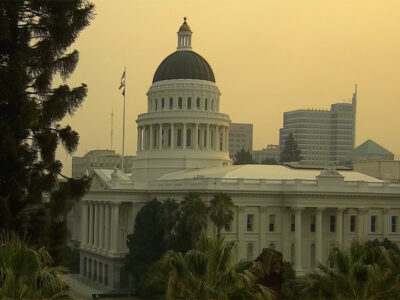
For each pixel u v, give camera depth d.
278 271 46.59
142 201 185.62
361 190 170.00
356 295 47.50
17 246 38.88
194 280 44.38
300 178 175.00
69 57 65.50
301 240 167.75
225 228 147.38
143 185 187.00
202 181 164.00
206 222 146.50
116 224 183.88
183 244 144.88
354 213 172.62
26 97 62.75
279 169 184.12
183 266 44.78
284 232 167.12
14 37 64.00
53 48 64.94
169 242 148.88
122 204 188.88
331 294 48.28
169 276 45.19
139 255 161.12
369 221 173.62
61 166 66.12
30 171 64.56
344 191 167.12
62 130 66.38
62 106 63.84
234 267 45.69
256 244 165.00
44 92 65.19
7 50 63.72
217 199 146.62
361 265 47.06
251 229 165.62
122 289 177.88
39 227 63.84
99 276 193.12
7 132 60.62
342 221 170.12
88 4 66.75
